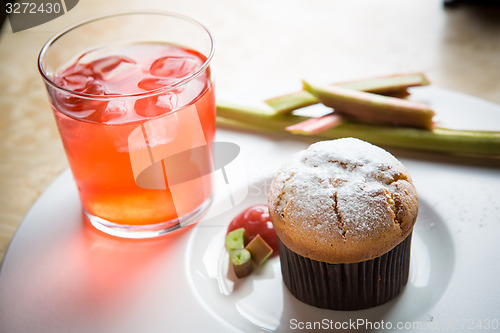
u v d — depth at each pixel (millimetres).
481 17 617
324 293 381
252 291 398
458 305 373
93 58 434
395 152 464
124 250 417
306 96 485
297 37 618
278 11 654
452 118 477
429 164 453
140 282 398
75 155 405
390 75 505
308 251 366
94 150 395
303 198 368
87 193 422
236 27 636
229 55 603
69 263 411
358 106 468
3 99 566
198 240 425
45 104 562
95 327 378
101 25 509
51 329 379
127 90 401
